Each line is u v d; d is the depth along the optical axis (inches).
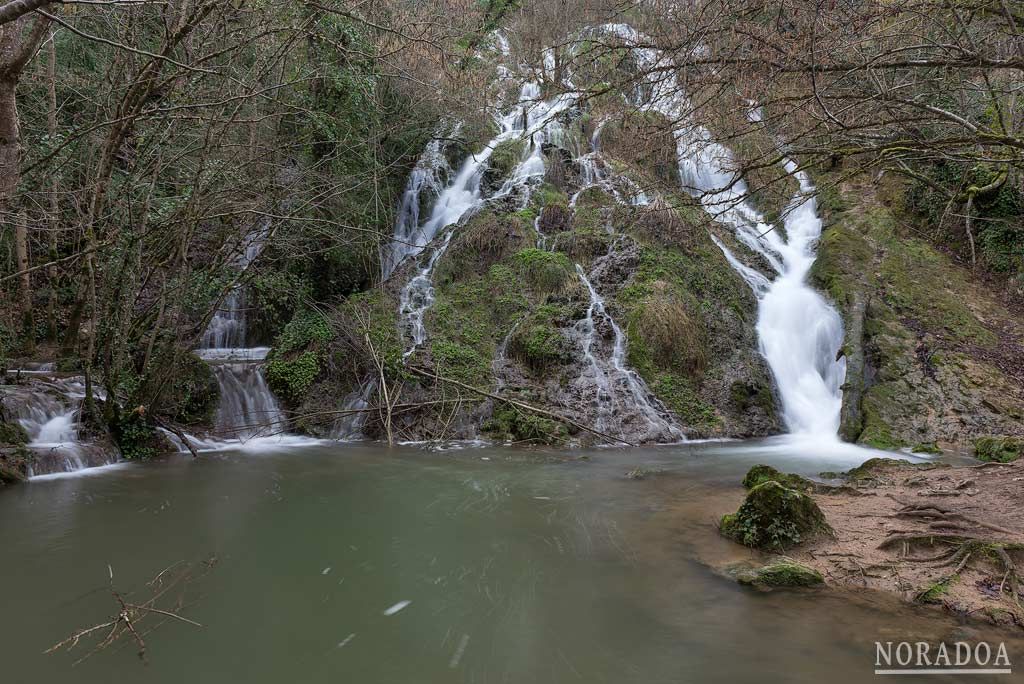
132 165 343.3
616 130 261.4
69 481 292.4
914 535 188.1
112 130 317.7
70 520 233.1
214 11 323.6
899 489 250.4
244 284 443.2
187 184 398.3
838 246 546.9
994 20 213.9
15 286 458.6
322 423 422.9
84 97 396.2
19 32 271.0
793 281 540.4
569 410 410.9
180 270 382.3
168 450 363.6
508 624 151.4
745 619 151.1
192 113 371.2
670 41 206.8
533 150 630.5
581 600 164.1
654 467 327.0
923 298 494.6
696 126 222.8
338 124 512.1
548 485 289.3
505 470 322.0
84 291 425.4
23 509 246.7
